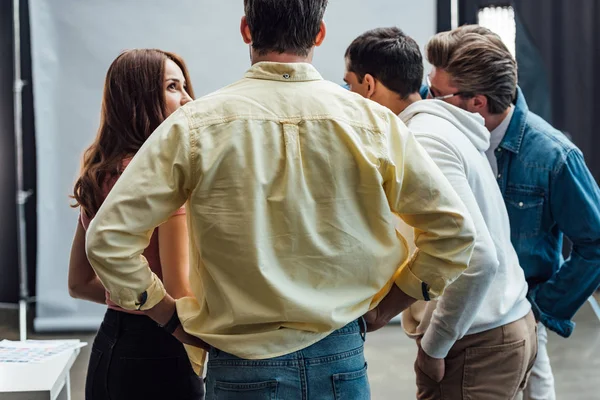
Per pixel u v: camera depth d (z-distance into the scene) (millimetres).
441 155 2010
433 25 5344
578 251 2498
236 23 5254
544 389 2779
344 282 1616
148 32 5207
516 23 5828
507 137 2535
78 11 5148
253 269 1538
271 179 1551
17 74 5668
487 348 2145
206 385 1663
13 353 2525
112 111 1981
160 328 1902
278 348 1582
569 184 2475
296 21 1598
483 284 1948
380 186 1592
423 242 1684
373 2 5273
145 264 1611
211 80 5277
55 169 5250
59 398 2594
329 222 1578
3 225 5812
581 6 5848
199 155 1524
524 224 2547
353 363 1649
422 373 2256
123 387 1906
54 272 5336
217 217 1538
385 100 2268
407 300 1777
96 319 5406
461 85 2346
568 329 2539
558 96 5926
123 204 1525
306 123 1566
